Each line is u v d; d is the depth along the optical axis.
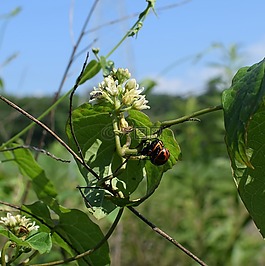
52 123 0.45
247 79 0.24
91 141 0.31
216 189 0.72
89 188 0.30
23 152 0.38
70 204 0.62
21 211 0.33
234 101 0.25
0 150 0.36
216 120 0.76
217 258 0.68
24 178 0.56
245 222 0.65
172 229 0.74
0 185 0.55
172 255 0.72
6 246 0.31
